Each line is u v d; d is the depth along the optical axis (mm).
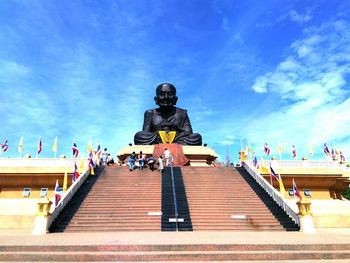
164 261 9156
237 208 19562
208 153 36688
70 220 17562
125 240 11273
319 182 29453
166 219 17797
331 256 9586
